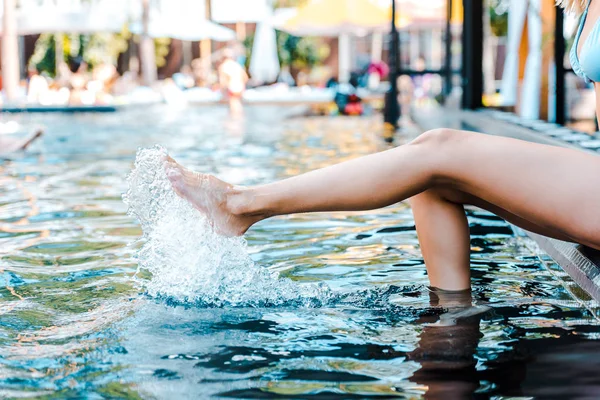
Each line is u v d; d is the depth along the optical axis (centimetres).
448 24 1470
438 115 1203
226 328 229
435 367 193
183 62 3266
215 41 3334
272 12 3089
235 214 261
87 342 216
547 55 997
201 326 231
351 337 219
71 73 2716
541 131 696
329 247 351
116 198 508
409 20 2116
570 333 218
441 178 242
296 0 3148
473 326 227
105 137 1067
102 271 304
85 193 534
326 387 181
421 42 2994
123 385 183
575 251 284
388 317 238
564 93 798
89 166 710
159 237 273
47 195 525
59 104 1886
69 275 298
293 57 3177
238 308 250
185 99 2086
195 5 2641
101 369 194
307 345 212
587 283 252
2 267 311
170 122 1391
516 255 329
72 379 187
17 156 805
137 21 2662
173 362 199
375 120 1362
